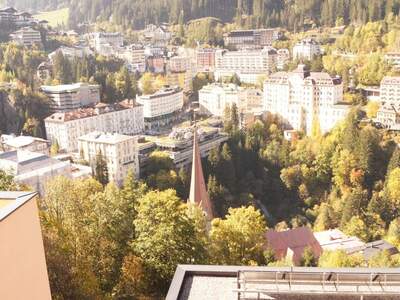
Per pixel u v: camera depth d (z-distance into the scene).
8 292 18.16
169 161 157.50
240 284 17.83
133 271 44.00
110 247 46.19
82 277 39.41
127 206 52.03
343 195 147.50
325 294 17.08
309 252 75.25
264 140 180.38
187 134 178.50
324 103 196.38
